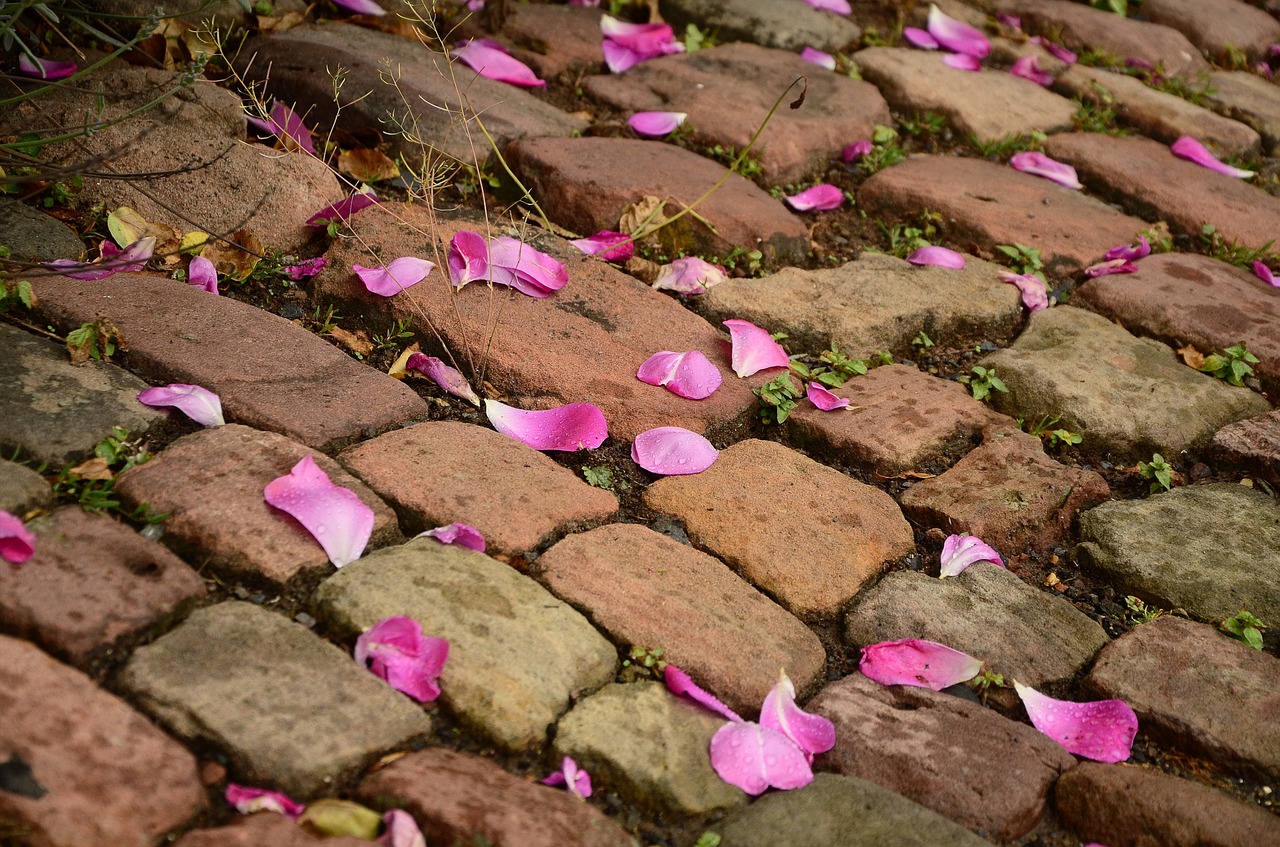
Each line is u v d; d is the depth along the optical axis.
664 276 2.14
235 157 2.11
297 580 1.83
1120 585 1.96
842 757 1.82
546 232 2.16
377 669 1.80
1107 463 2.05
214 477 1.87
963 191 2.30
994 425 2.05
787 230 2.21
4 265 1.97
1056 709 1.86
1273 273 2.29
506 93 2.31
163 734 1.74
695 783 1.79
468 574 1.85
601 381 2.01
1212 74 2.78
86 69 2.02
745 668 1.84
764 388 2.04
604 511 1.92
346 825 1.73
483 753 1.79
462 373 2.02
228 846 1.70
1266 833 1.80
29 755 1.71
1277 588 1.95
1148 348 2.15
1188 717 1.86
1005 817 1.80
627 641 1.85
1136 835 1.80
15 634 1.76
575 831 1.74
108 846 1.70
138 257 2.02
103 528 1.82
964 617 1.90
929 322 2.14
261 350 1.97
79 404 1.89
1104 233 2.28
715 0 2.53
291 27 2.32
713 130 2.31
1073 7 2.87
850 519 1.95
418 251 2.09
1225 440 2.06
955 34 2.63
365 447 1.92
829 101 2.40
